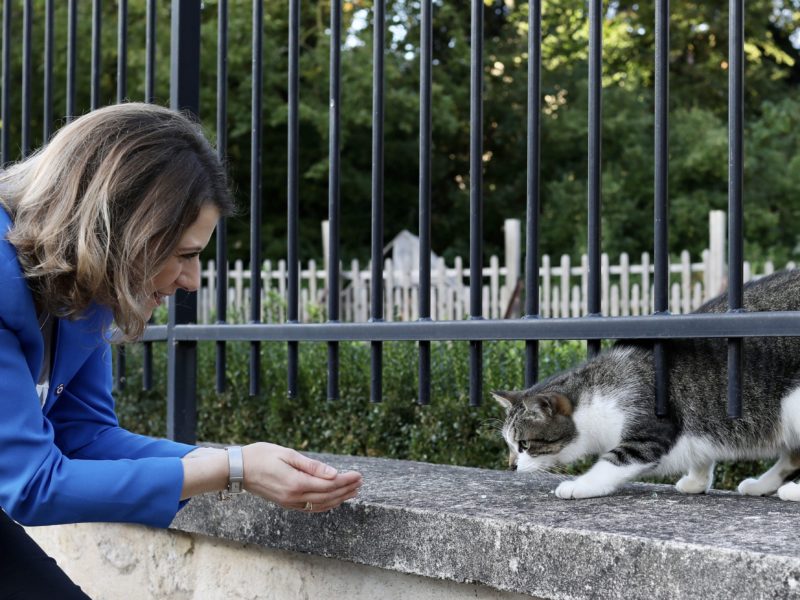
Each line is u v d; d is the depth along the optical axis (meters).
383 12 2.70
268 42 19.52
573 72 20.95
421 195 2.61
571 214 19.69
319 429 4.65
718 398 2.59
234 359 5.20
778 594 1.61
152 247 1.78
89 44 18.69
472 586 2.09
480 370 2.51
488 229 21.34
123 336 2.01
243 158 20.64
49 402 2.04
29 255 1.77
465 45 20.73
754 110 20.38
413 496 2.32
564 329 2.35
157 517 1.86
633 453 2.57
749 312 2.13
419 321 2.56
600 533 1.84
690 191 19.36
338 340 2.72
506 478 2.71
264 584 2.53
